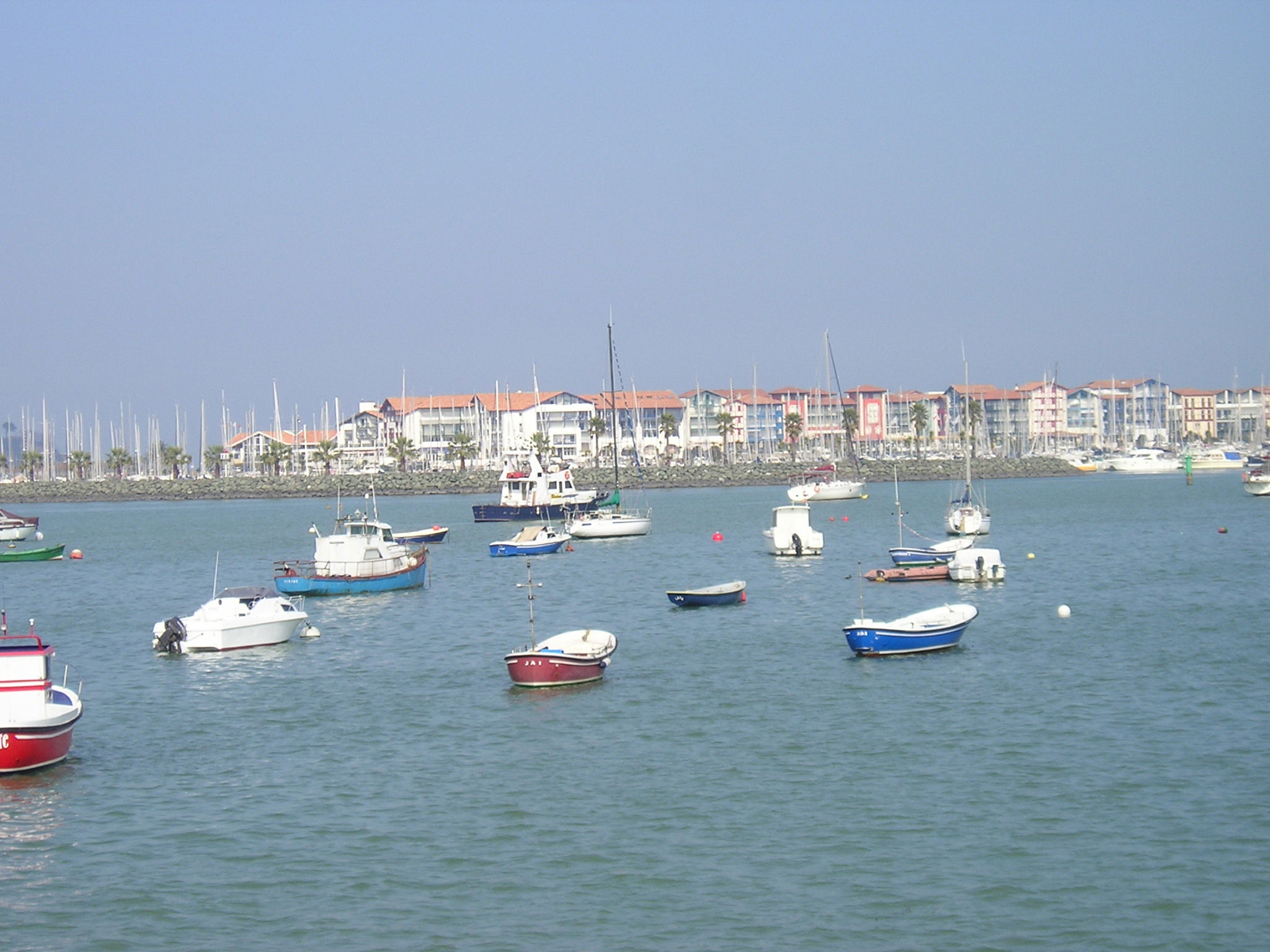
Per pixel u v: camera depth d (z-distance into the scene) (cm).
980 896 3016
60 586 9856
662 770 3997
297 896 3097
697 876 3159
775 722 4538
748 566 9925
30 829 3550
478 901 3052
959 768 3941
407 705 4953
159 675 5697
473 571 10000
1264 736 4206
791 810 3597
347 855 3338
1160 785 3734
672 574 9525
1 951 2836
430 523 16500
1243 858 3194
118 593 9294
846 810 3584
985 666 5438
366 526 9731
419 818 3606
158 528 17050
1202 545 10875
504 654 6016
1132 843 3300
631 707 4812
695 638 6362
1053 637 6125
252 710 4947
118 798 3816
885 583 8519
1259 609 6919
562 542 11731
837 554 10812
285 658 6053
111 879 3206
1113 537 11956
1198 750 4069
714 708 4769
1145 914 2912
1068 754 4053
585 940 2848
